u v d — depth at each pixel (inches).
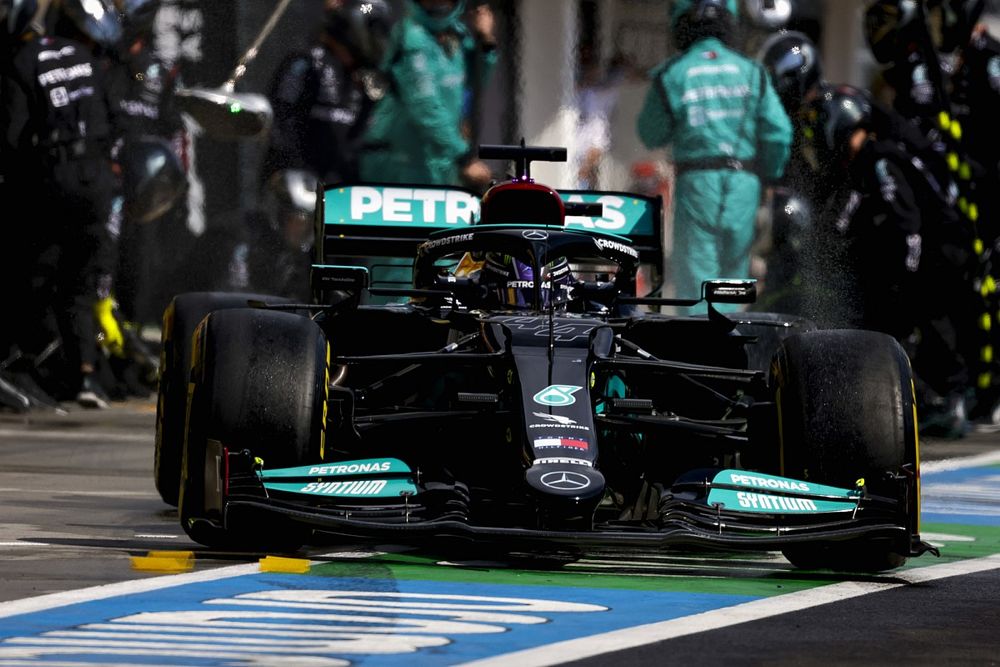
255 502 641.0
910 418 684.1
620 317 824.9
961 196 1547.7
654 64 1939.0
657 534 633.6
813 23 2214.6
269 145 1560.0
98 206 1470.2
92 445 1222.3
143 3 1568.7
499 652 511.2
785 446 699.4
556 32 1904.5
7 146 1453.0
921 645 543.2
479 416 702.5
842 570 707.4
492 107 1914.4
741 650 525.3
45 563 671.1
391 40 1531.7
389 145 1551.4
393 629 545.0
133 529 794.8
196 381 674.2
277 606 581.6
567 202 986.7
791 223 1572.3
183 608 574.9
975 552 798.5
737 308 1589.6
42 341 1478.8
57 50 1453.0
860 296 1539.1
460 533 626.2
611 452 784.3
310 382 672.4
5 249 1464.1
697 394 837.2
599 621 567.5
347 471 661.3
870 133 1514.5
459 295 816.3
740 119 1573.6
